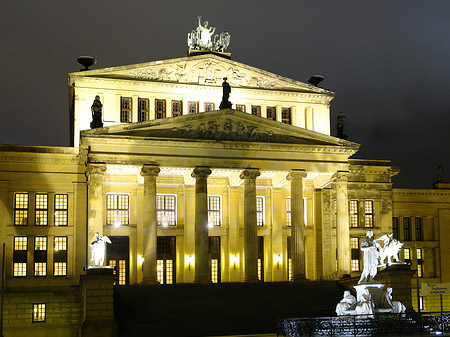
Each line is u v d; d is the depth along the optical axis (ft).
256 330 182.09
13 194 236.43
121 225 245.65
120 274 245.86
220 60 258.57
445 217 289.94
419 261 285.84
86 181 240.53
